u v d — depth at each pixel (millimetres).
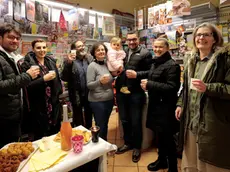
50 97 2016
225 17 2432
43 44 1968
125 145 2521
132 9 4523
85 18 3057
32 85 1800
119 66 2232
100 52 2170
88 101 2328
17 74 1604
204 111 1297
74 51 2234
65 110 1211
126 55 2387
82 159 1125
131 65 2223
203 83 1226
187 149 1534
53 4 2787
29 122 2037
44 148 1223
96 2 3771
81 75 2330
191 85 1271
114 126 3340
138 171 2072
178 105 1661
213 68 1253
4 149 1176
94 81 2121
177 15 2393
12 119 1555
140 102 2256
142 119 2451
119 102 2391
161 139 1974
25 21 2402
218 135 1238
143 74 2115
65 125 1207
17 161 1048
